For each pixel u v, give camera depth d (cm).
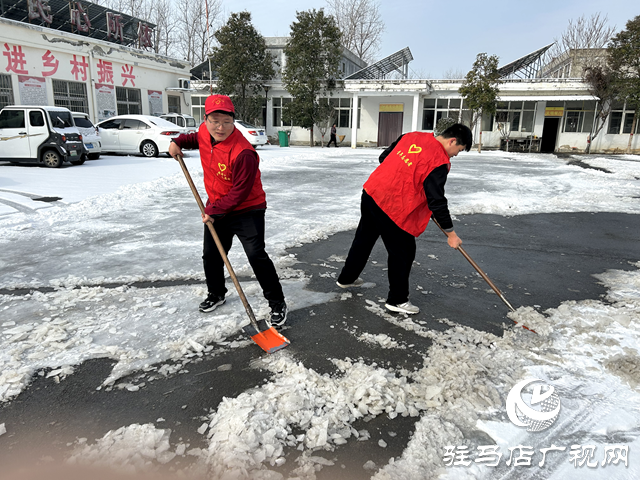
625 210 778
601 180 1154
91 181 956
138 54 2077
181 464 184
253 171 280
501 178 1202
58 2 1847
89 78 1834
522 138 2402
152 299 351
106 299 350
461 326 316
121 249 493
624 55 2091
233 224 299
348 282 375
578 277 430
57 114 1185
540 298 375
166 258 461
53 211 653
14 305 337
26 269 421
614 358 265
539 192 966
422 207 310
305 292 377
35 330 292
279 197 855
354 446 198
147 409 220
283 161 1559
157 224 613
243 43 2403
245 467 181
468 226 648
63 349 271
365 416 218
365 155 1923
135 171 1141
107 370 253
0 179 941
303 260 466
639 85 2042
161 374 250
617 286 405
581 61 2747
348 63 3011
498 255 501
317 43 2317
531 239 578
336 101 2592
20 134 1161
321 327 312
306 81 2352
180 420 212
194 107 2694
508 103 2405
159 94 2266
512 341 290
